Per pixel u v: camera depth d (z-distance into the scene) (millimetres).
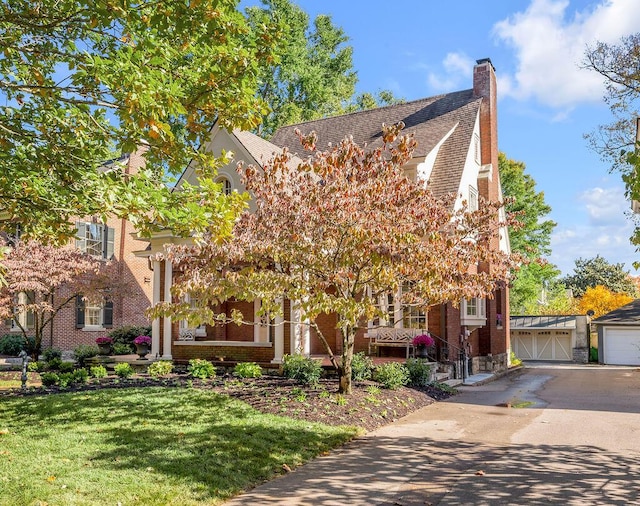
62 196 7301
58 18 6754
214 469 6980
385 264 10164
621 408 13156
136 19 6168
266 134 35375
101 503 5695
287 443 8523
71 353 24141
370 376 14883
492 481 7078
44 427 8961
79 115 7496
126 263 27016
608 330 34594
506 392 16438
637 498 6418
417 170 19266
